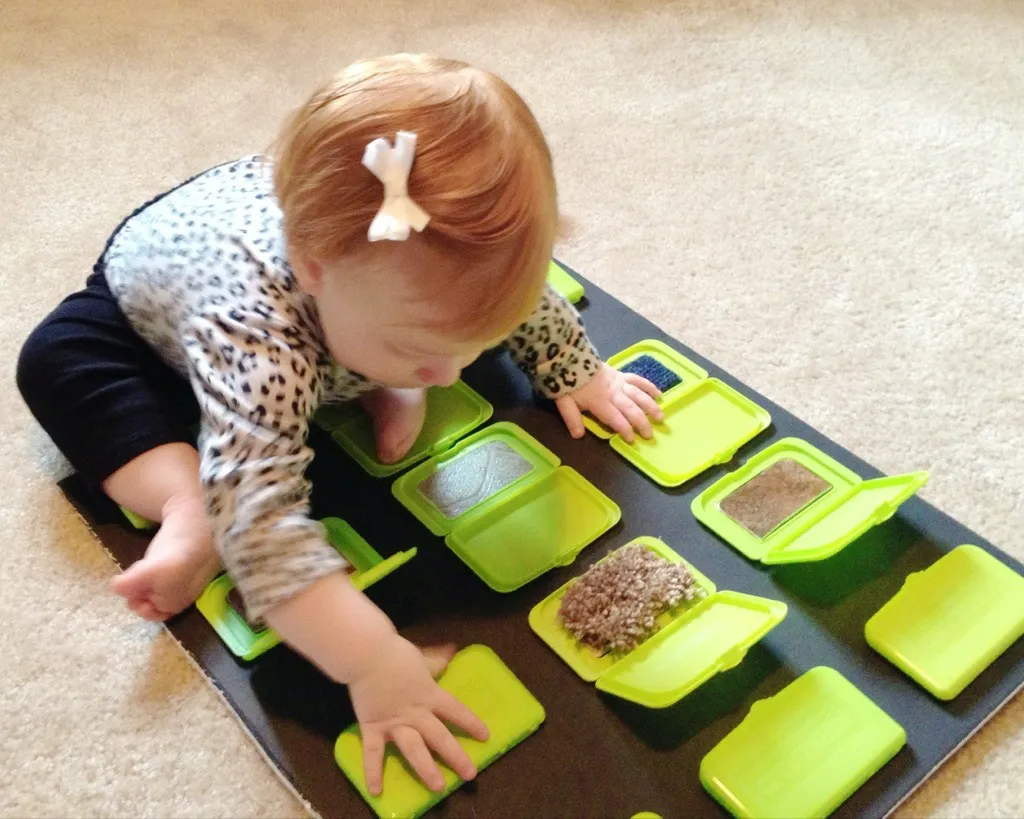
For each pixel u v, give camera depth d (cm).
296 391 71
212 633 79
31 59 141
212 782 73
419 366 70
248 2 153
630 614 79
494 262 62
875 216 121
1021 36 148
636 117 135
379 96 62
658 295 112
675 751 73
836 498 87
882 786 71
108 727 76
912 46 147
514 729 74
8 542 87
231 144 129
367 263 62
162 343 84
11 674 79
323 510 88
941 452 96
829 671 76
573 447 94
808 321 109
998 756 75
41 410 82
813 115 136
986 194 124
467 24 151
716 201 123
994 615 79
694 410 97
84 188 122
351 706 75
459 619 81
